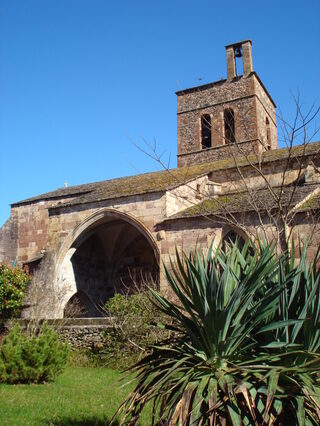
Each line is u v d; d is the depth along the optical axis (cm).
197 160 2933
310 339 452
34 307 1783
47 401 884
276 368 406
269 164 1959
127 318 1359
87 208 2022
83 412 801
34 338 1180
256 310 462
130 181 2372
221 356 440
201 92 3045
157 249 1745
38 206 2892
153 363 496
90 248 2447
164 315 1284
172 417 398
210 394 396
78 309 2225
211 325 445
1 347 1115
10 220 2925
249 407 379
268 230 1434
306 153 1827
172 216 1742
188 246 1662
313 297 453
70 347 1473
